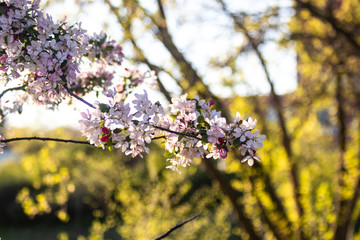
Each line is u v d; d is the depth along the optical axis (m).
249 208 4.27
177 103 1.38
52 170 4.29
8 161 12.18
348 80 4.59
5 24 1.36
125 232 5.61
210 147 1.40
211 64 4.14
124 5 3.29
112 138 1.32
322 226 4.45
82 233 10.48
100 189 8.41
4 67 1.45
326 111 5.46
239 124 1.35
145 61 3.38
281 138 4.52
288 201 4.71
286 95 4.81
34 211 4.35
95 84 1.80
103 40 1.78
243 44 4.32
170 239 5.49
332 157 5.36
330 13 4.17
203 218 5.89
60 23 1.48
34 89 1.50
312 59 4.66
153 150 5.97
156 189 5.60
